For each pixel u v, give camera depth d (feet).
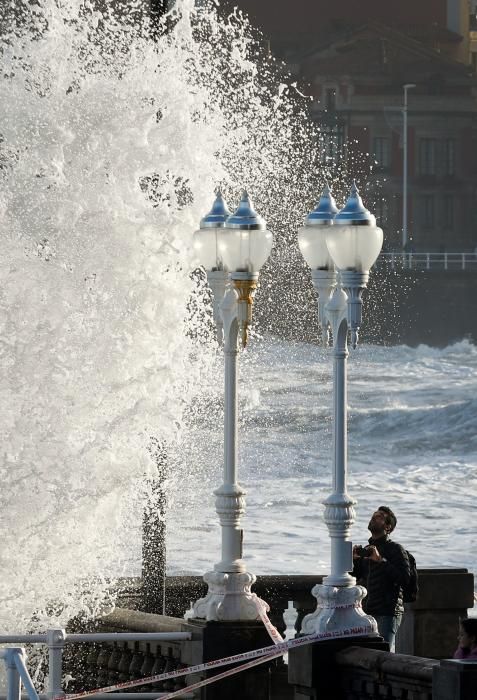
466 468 426.51
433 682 58.29
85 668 87.66
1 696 85.20
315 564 222.48
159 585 95.81
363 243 70.23
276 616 94.43
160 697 71.46
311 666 69.26
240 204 75.61
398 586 89.61
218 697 74.43
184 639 75.05
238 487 76.79
